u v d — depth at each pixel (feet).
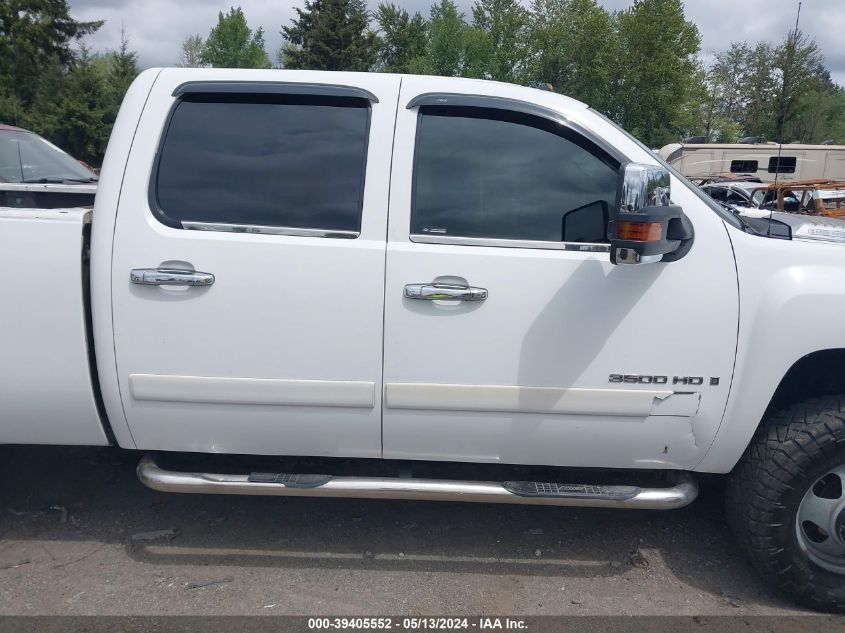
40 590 9.27
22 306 8.71
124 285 8.67
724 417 8.80
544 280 8.59
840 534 8.86
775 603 9.39
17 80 119.75
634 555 10.31
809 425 8.70
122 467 12.67
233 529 10.86
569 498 9.04
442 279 8.61
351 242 8.70
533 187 8.92
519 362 8.69
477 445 9.10
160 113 9.06
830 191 43.68
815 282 8.51
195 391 8.84
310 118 9.08
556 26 172.24
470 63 182.80
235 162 8.97
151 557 10.08
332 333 8.69
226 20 195.21
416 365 8.73
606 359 8.67
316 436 9.14
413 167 8.87
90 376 8.95
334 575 9.76
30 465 12.59
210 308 8.67
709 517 11.51
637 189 7.46
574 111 9.12
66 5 127.54
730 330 8.61
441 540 10.71
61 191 12.03
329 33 161.48
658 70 156.76
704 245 8.66
